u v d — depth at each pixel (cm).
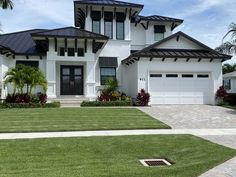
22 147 969
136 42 3153
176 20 3144
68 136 1185
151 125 1454
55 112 1845
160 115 1822
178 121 1619
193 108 2173
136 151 922
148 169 721
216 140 1112
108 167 738
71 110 1950
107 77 2767
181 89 2481
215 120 1658
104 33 2845
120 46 2838
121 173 684
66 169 721
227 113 1927
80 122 1515
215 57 2467
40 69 2509
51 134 1234
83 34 2523
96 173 684
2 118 1617
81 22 3238
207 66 2517
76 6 2830
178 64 2475
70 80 2702
